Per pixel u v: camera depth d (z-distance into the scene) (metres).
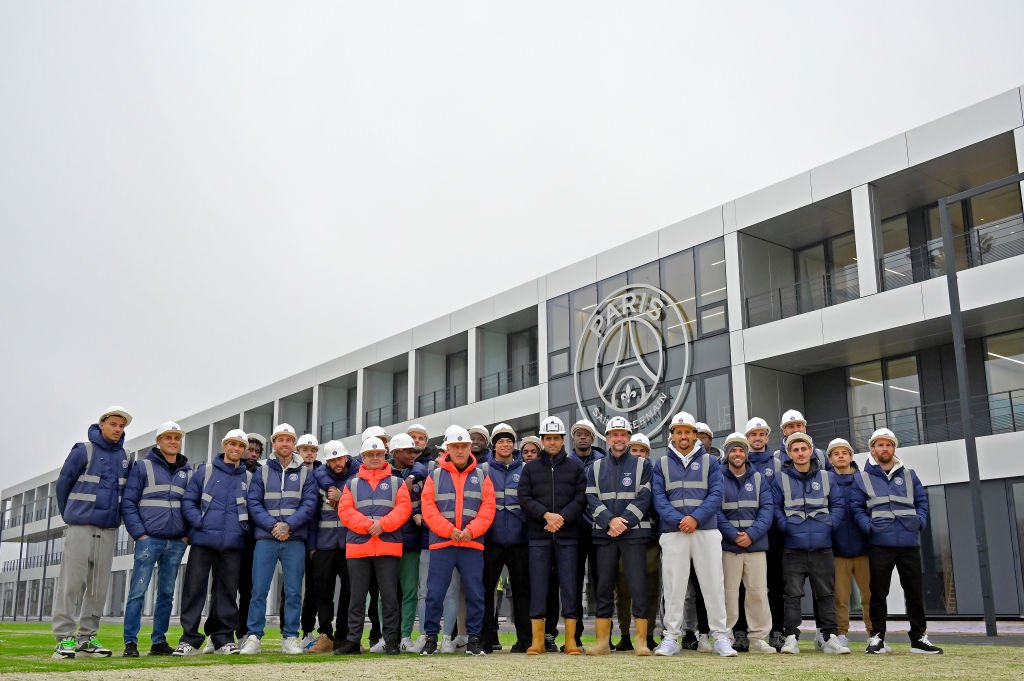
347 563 9.49
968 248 20.53
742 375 22.31
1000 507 18.33
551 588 9.99
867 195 20.55
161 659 8.30
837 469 9.71
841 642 9.13
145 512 9.23
